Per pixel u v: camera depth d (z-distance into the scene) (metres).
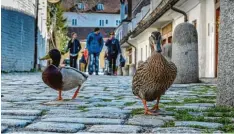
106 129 4.03
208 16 16.44
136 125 4.32
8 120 4.42
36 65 28.61
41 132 3.88
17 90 9.18
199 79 13.44
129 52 45.75
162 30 26.97
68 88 6.82
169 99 7.16
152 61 4.70
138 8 42.91
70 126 4.14
